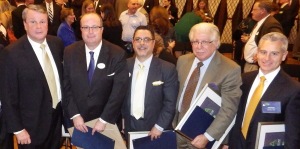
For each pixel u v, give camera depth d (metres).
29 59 2.55
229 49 5.57
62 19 5.03
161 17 4.44
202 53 2.46
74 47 2.69
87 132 2.63
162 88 2.63
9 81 2.51
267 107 2.15
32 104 2.58
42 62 2.62
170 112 2.61
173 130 2.63
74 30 5.12
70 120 2.70
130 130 2.72
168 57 3.53
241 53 5.33
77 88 2.61
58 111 2.74
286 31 7.23
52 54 2.70
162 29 4.37
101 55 2.63
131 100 2.67
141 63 2.67
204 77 2.52
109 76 2.61
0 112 2.59
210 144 2.46
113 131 2.62
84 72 2.60
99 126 2.59
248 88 2.34
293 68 4.49
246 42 4.53
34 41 2.60
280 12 7.12
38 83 2.58
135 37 2.62
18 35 5.32
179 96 2.66
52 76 2.65
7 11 4.82
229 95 2.41
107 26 4.95
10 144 2.73
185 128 2.46
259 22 4.31
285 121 2.09
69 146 3.47
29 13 2.52
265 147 2.14
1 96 2.53
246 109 2.30
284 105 2.12
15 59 2.52
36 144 2.64
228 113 2.38
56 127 2.76
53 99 2.65
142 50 2.60
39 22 2.52
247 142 2.24
